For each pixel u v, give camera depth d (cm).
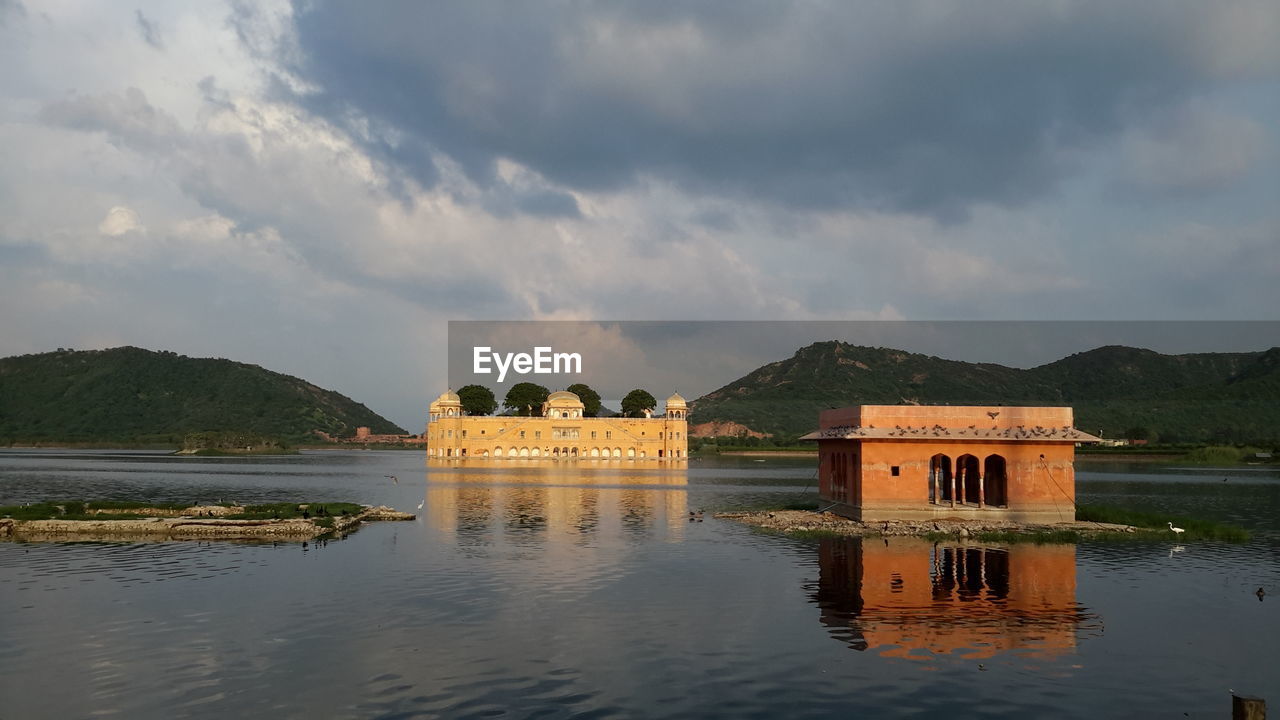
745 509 5697
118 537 4062
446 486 8225
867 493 4494
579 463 14975
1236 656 2122
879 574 3123
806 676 1931
